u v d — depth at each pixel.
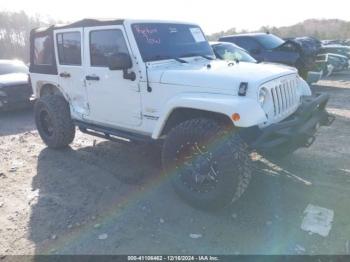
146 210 3.68
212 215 3.54
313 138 3.90
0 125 7.86
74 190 4.23
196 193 3.60
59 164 5.11
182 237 3.21
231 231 3.26
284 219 3.40
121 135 4.54
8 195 4.16
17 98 8.73
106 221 3.50
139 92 4.10
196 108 3.46
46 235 3.31
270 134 3.31
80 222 3.51
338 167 4.57
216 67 3.94
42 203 3.92
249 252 2.96
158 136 3.91
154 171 4.70
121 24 4.14
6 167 5.08
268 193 3.92
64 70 5.20
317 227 3.24
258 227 3.30
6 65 10.07
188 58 4.47
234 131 3.36
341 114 7.48
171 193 4.05
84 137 6.43
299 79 4.52
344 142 5.57
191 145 3.58
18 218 3.62
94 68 4.61
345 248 2.94
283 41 11.72
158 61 4.14
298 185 4.09
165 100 3.87
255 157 4.95
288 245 3.02
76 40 4.86
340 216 3.41
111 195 4.06
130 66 4.09
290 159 4.88
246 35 11.62
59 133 5.52
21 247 3.14
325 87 11.48
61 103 5.55
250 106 3.23
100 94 4.64
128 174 4.63
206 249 3.02
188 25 4.82
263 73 3.61
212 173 3.46
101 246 3.12
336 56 14.16
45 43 5.53
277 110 3.64
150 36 4.24
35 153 5.67
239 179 3.29
